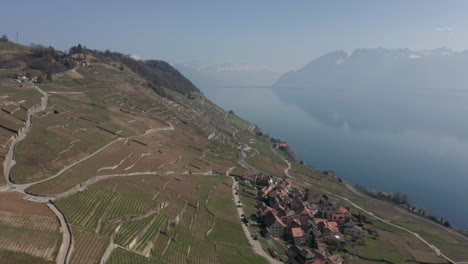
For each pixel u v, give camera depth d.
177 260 123.81
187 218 162.50
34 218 110.94
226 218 179.88
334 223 195.12
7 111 198.75
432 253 182.38
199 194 197.38
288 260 151.88
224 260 137.12
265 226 181.75
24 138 175.12
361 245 180.25
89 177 159.50
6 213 109.50
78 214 124.12
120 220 132.00
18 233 100.00
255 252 152.50
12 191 129.25
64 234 107.00
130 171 190.00
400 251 179.62
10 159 152.75
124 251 112.38
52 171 154.62
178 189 191.88
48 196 131.25
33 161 156.25
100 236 111.56
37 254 92.88
